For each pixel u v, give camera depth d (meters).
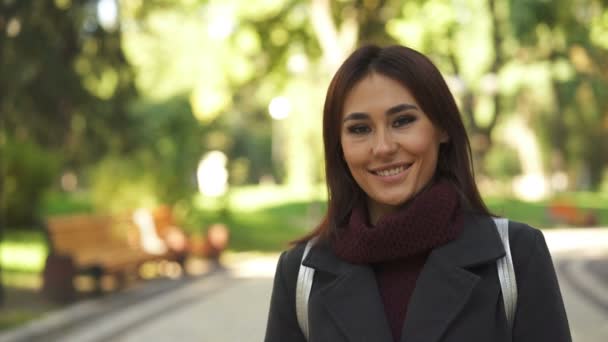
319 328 2.43
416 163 2.41
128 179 18.59
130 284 14.09
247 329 10.47
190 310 11.94
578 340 9.37
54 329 10.10
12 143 22.84
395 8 19.83
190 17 22.70
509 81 21.19
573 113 39.81
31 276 14.91
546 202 39.22
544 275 2.33
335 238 2.47
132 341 9.73
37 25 11.99
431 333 2.29
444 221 2.34
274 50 22.38
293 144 41.28
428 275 2.33
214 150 23.84
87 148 14.59
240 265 17.44
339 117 2.47
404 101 2.39
